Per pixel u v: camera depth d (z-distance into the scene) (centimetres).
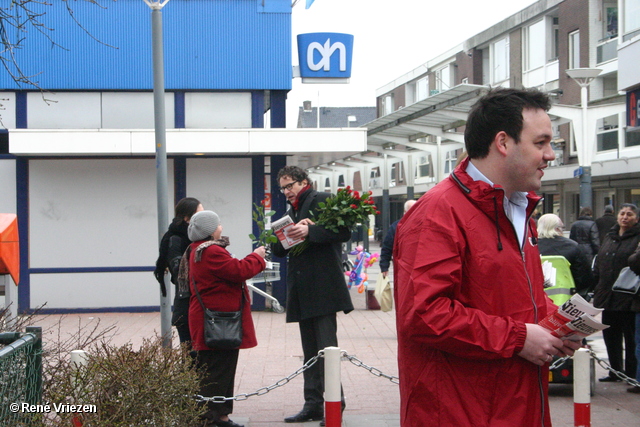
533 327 229
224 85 1267
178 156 1247
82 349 441
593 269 725
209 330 519
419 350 242
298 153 1220
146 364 373
